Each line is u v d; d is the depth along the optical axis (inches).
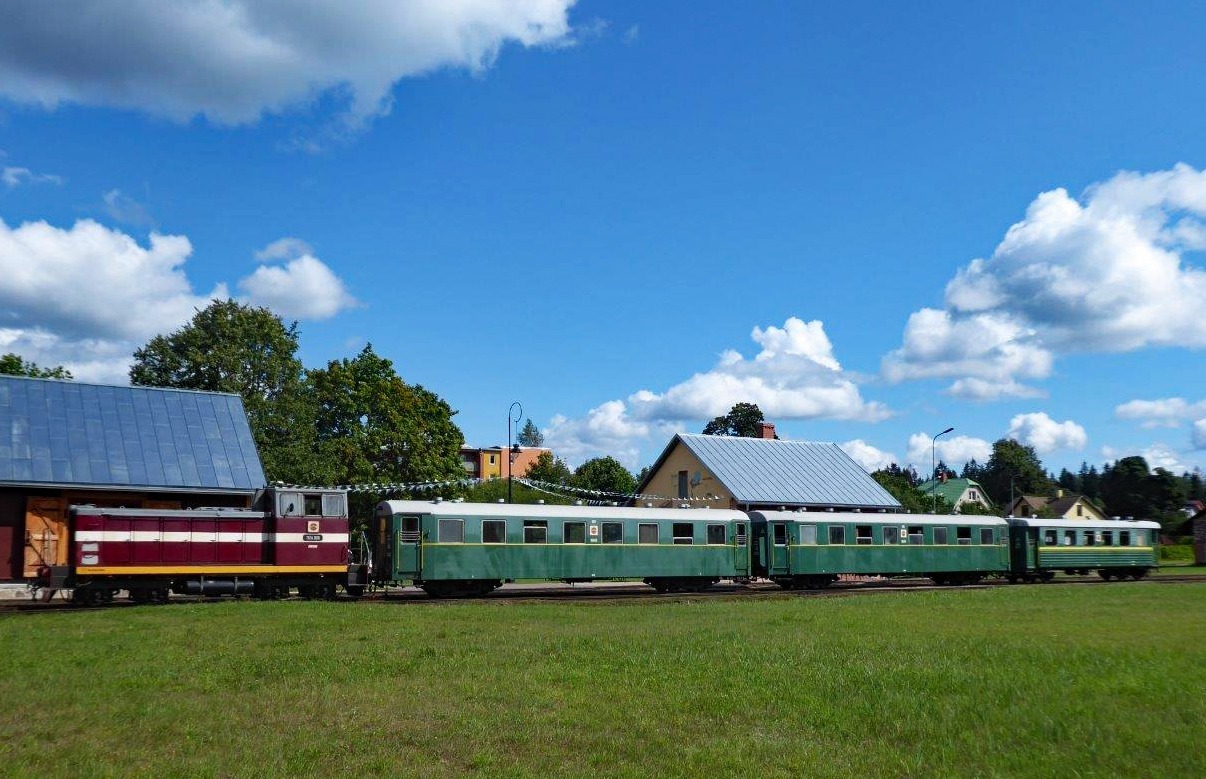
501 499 2687.0
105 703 445.4
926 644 644.1
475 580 1210.6
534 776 334.6
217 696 462.9
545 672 526.6
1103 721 416.5
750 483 1937.7
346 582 1133.1
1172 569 2297.0
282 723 408.8
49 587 987.3
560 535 1264.8
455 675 518.6
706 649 617.9
